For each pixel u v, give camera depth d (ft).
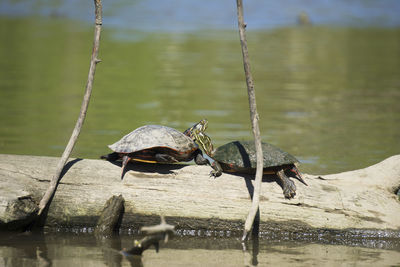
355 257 32.71
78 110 77.00
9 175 37.04
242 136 63.26
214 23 195.93
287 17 215.51
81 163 38.81
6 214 34.32
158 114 75.15
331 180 39.73
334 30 185.68
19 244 33.83
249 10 228.02
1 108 76.64
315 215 36.91
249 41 154.92
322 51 141.28
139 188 37.37
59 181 37.50
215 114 76.07
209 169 39.06
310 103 84.12
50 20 193.88
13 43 142.10
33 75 103.55
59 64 115.96
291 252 33.53
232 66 118.42
